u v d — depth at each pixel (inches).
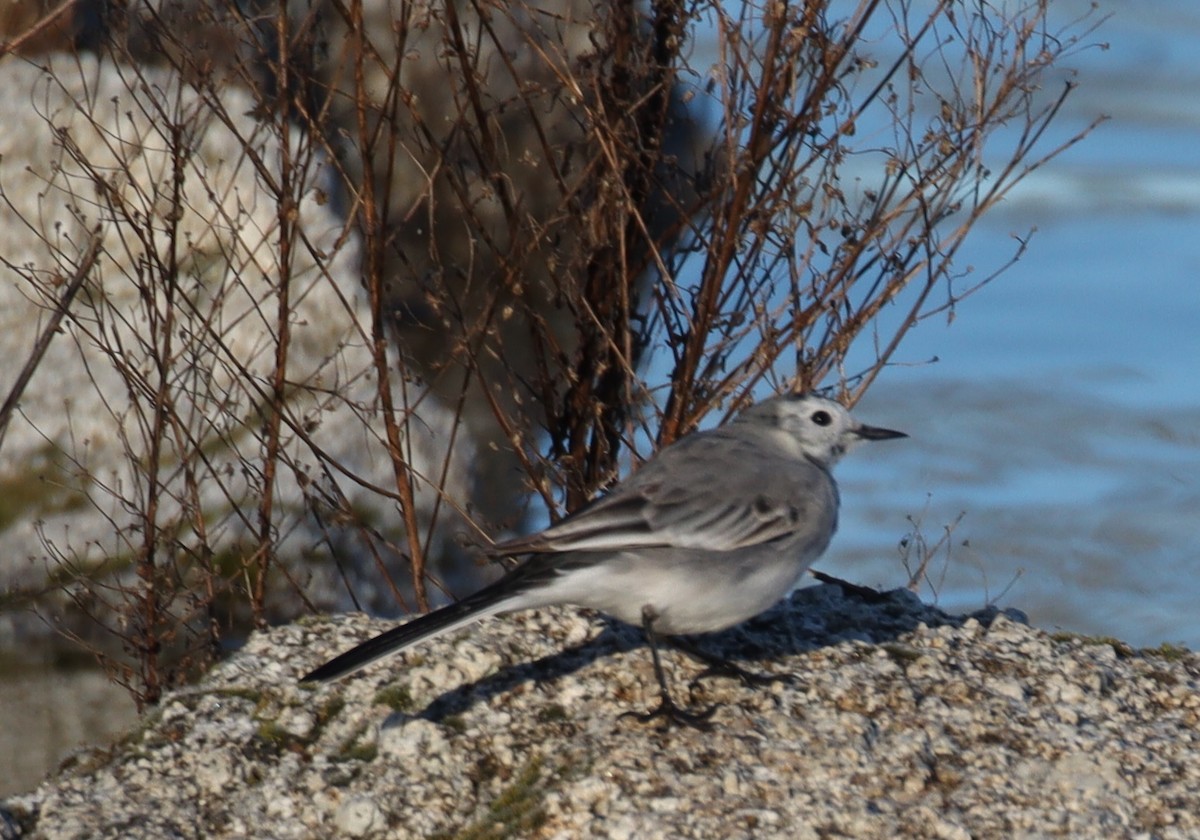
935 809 321.4
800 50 478.3
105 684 522.3
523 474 573.6
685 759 334.6
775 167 480.4
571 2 531.2
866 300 496.4
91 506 584.1
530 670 371.2
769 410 389.1
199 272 536.7
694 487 352.5
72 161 619.2
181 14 565.3
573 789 327.3
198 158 609.3
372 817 330.3
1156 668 387.5
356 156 695.7
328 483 581.6
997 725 352.5
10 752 466.6
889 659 378.3
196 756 350.3
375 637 338.0
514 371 569.6
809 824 315.6
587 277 503.8
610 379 513.7
